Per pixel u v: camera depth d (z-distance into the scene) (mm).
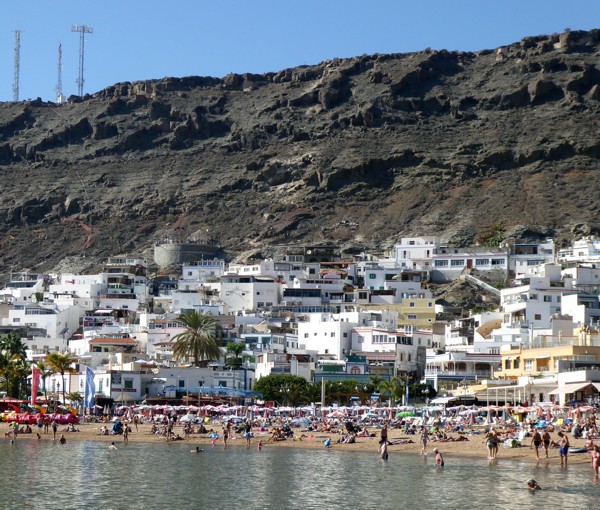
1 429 195875
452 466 140000
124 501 116125
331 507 112562
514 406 187250
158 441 180500
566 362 197750
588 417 163125
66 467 142375
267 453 160000
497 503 112688
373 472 136000
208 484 127438
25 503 114562
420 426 182375
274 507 112750
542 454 146875
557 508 109625
